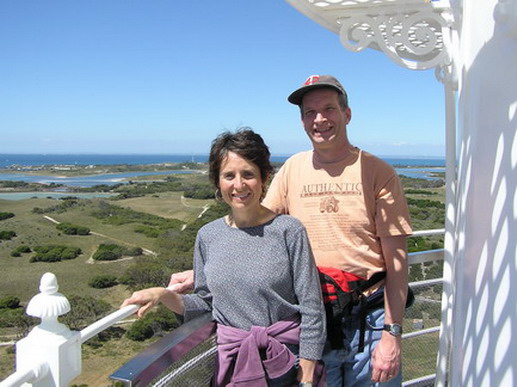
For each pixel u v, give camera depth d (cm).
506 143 131
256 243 154
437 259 263
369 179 183
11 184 10406
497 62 140
